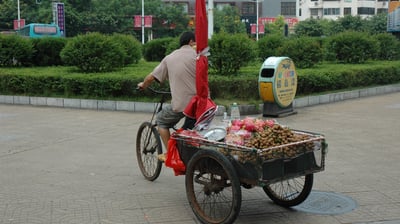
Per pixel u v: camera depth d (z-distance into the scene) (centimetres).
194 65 535
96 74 1238
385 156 700
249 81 1084
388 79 1492
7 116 1075
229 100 1078
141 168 614
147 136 601
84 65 1304
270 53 1620
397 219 466
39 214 487
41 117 1055
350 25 5403
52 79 1252
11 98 1273
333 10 7988
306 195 482
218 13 5628
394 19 2112
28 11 4788
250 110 1042
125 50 1526
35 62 1645
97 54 1303
